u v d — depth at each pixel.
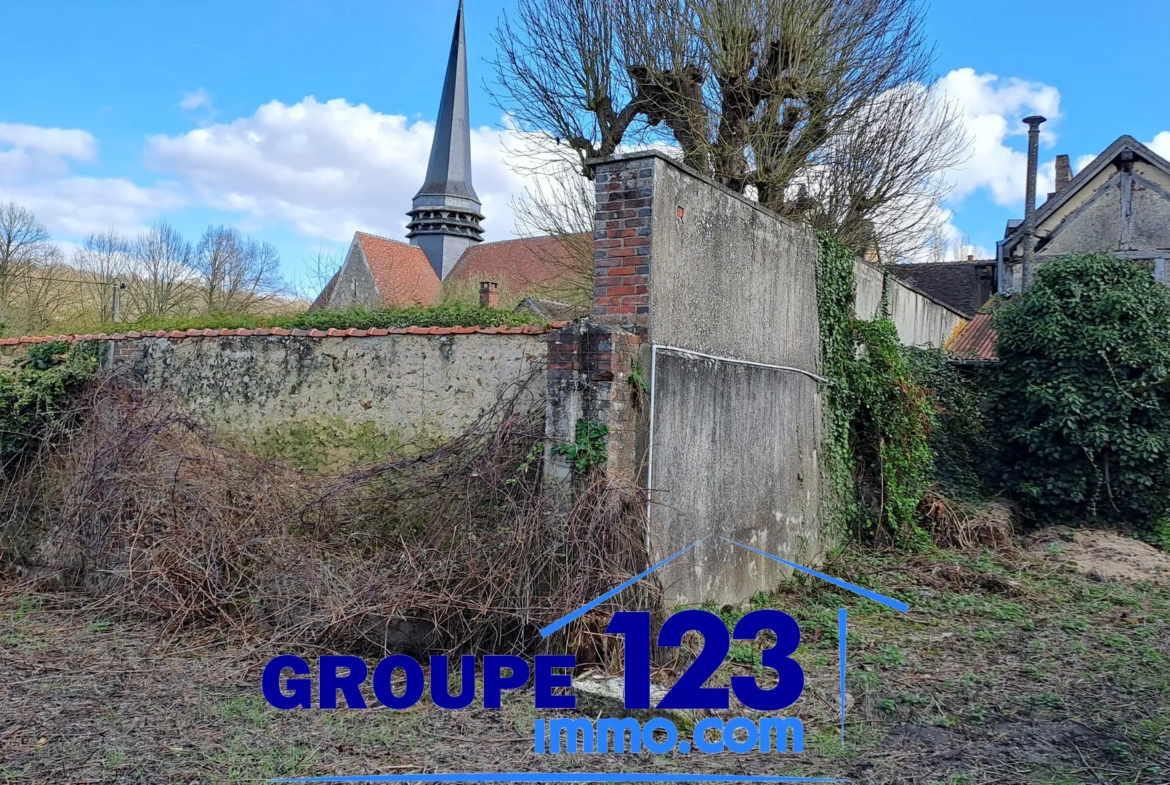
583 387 6.07
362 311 13.78
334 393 7.87
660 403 6.48
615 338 6.02
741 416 7.88
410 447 7.45
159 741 4.58
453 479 6.52
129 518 7.39
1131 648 6.87
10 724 4.81
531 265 33.75
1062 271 12.87
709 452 7.25
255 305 34.75
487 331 7.19
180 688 5.40
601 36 12.91
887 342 10.98
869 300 12.23
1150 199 19.81
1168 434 11.95
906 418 10.93
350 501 6.90
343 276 41.62
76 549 7.78
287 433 8.03
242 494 7.14
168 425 8.03
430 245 45.16
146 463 7.64
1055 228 20.73
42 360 9.14
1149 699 5.64
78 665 5.86
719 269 7.47
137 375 8.85
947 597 8.48
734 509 7.71
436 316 12.79
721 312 7.52
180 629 6.47
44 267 30.28
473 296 25.36
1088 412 12.09
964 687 5.79
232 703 5.12
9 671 5.73
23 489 8.65
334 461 7.77
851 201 14.48
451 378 7.35
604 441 5.96
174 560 6.83
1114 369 12.02
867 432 10.91
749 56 12.49
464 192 45.53
